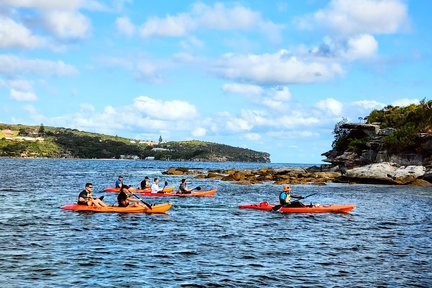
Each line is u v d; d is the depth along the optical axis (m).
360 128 89.81
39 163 182.62
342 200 45.78
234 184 68.31
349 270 17.44
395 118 88.94
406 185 67.62
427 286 15.49
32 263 17.44
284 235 24.80
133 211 32.72
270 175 80.50
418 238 24.34
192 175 97.00
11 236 22.78
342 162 87.81
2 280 15.23
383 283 15.78
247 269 17.33
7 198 41.56
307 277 16.41
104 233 24.08
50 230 24.69
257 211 35.12
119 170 128.25
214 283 15.46
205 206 37.94
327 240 23.52
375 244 22.56
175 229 25.91
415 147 78.56
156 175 98.00
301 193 53.41
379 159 81.69
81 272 16.36
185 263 17.98
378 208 38.50
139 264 17.66
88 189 33.59
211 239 23.14
